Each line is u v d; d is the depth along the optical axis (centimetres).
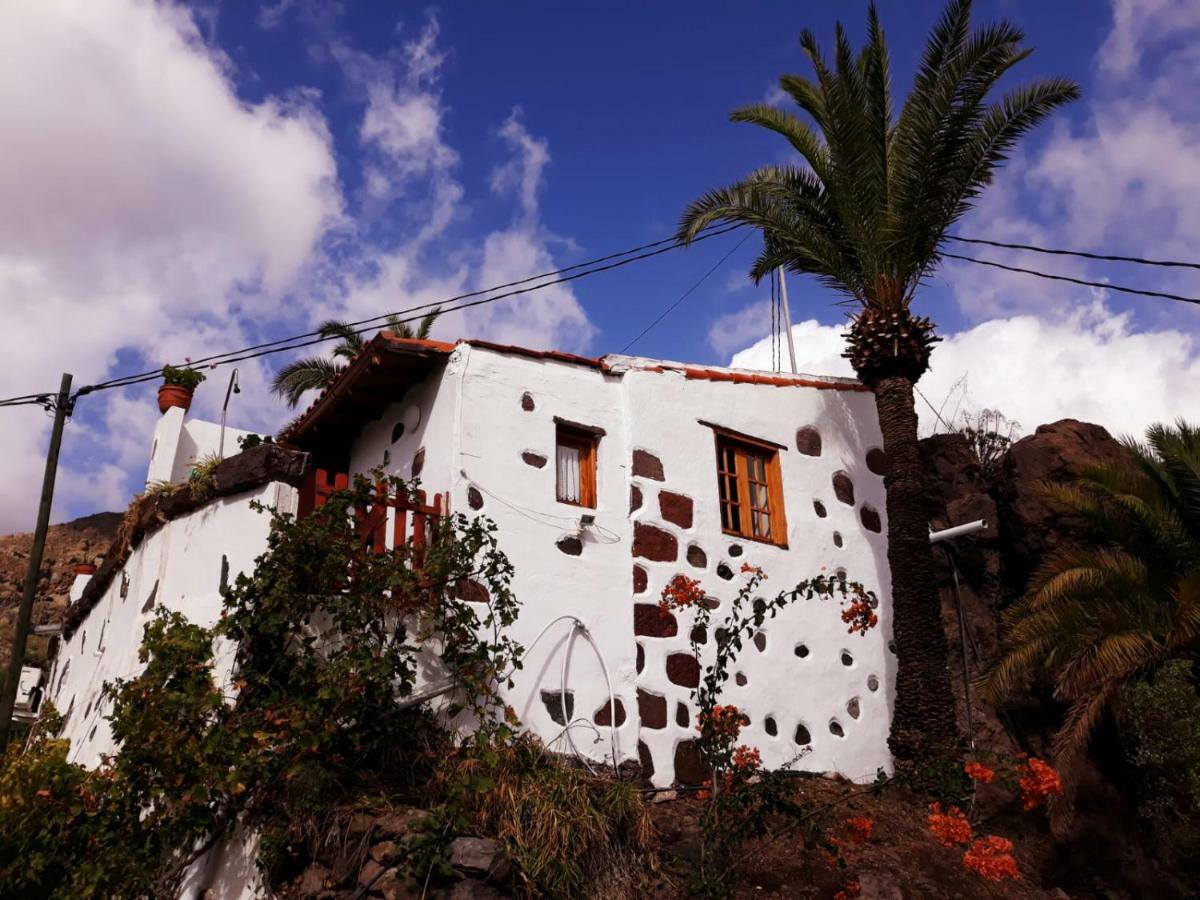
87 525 3156
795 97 1247
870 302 1212
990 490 1355
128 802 687
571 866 672
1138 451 1172
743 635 1047
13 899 691
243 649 719
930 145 1176
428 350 939
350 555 751
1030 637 1037
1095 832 1034
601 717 902
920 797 1010
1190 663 1181
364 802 663
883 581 1202
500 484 918
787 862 834
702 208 1271
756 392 1177
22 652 1210
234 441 1510
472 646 800
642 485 1022
